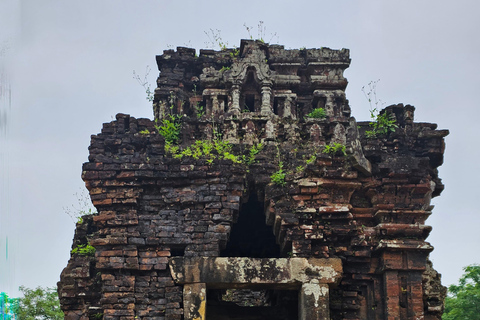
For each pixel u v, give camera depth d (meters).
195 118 16.84
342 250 14.90
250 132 16.56
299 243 14.62
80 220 16.83
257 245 18.89
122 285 14.29
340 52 18.50
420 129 16.69
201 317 13.97
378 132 16.66
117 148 15.63
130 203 14.89
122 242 14.47
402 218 15.38
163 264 14.45
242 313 17.05
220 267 14.30
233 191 15.02
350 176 15.09
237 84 17.64
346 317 14.89
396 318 14.51
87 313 15.33
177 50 19.02
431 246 14.95
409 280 14.84
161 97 18.31
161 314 14.16
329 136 16.72
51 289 29.19
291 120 16.86
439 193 16.69
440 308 15.25
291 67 18.34
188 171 15.06
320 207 14.86
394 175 15.47
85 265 15.41
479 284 29.58
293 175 15.14
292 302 17.17
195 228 14.71
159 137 15.48
